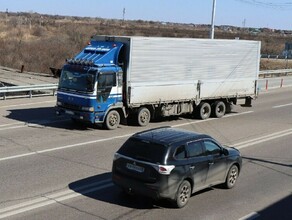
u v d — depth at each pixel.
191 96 22.11
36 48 55.53
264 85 41.94
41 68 45.59
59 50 55.06
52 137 17.09
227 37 101.19
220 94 23.73
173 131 10.93
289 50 72.00
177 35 97.19
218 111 24.12
